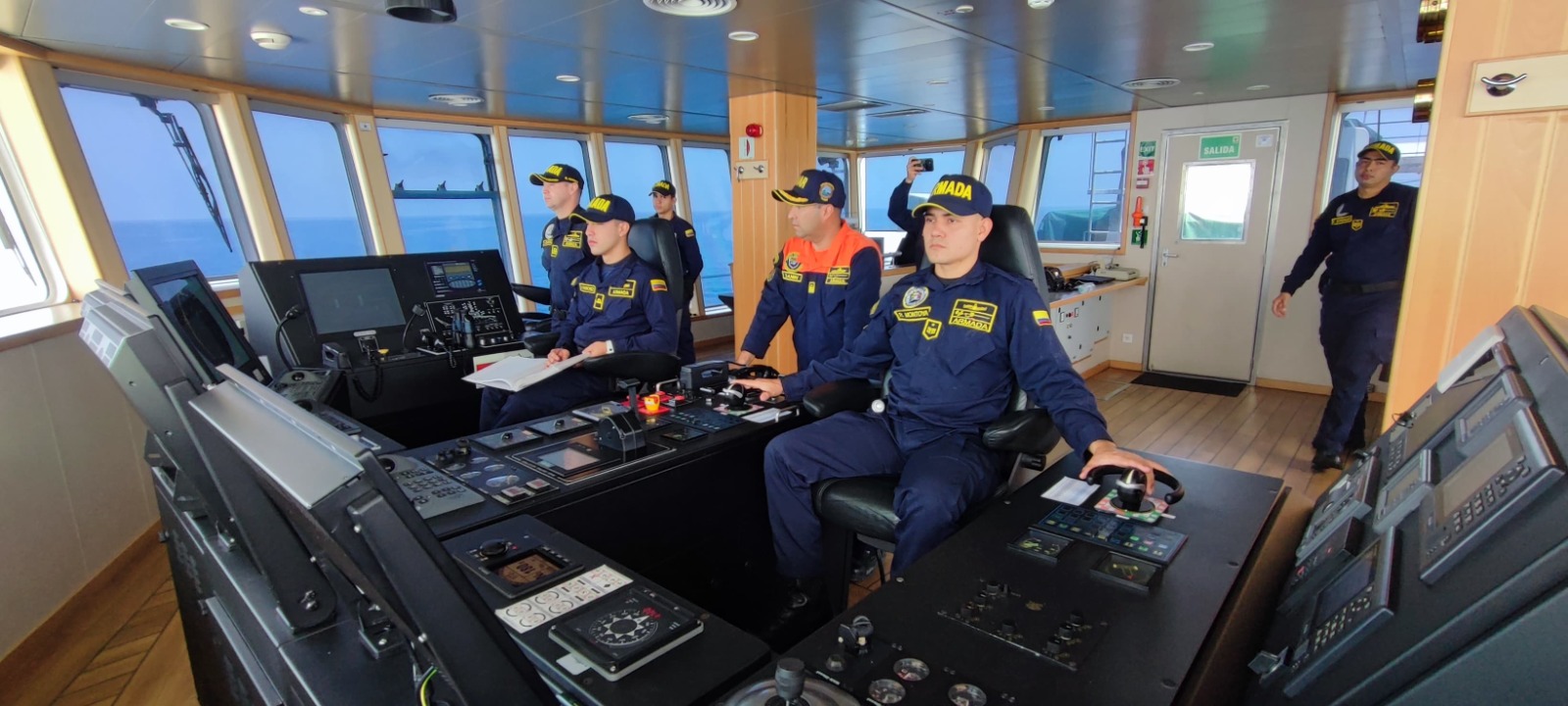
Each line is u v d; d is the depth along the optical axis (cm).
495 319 308
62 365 266
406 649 101
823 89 481
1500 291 154
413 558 60
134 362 90
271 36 317
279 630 105
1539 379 78
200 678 177
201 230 431
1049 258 654
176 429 104
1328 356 389
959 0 277
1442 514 71
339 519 56
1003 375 203
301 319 264
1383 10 285
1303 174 512
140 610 254
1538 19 144
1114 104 553
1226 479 148
